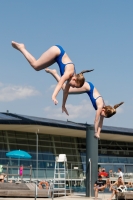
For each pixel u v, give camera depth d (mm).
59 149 67375
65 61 16172
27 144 63312
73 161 68375
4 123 55219
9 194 33438
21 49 17141
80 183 61125
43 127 59094
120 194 32875
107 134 67312
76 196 36312
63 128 60656
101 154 73000
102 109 20547
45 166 63406
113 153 74750
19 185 36219
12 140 61531
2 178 39312
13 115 59969
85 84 20625
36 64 16578
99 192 41781
